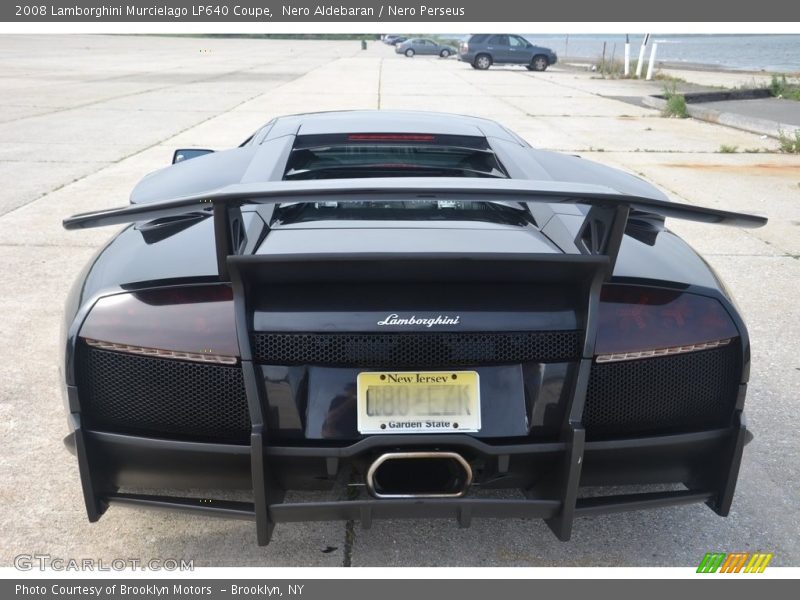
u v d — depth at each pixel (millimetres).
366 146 2611
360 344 1680
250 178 2309
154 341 1699
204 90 17266
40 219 5531
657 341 1742
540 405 1719
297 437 1700
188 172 2525
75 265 4492
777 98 16312
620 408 1766
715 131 11266
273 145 2627
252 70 26000
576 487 1708
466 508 1717
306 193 1494
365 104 14336
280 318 1671
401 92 17266
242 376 1698
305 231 1909
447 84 20094
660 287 1802
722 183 7320
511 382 1726
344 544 2107
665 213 1630
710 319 1804
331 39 101125
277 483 1747
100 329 1730
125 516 2195
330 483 1762
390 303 1681
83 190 6531
